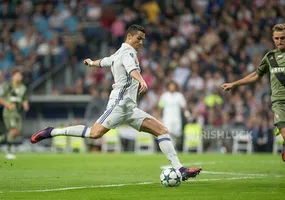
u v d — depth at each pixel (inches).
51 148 3193.9
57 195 1136.8
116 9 3750.0
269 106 2970.0
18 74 2401.6
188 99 3053.6
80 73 3550.7
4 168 1752.0
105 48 3577.8
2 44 3690.9
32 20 3779.5
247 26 3479.3
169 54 3442.4
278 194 1135.6
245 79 1334.9
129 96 1284.4
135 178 1470.2
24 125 3435.0
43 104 3454.7
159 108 2918.3
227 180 1403.8
